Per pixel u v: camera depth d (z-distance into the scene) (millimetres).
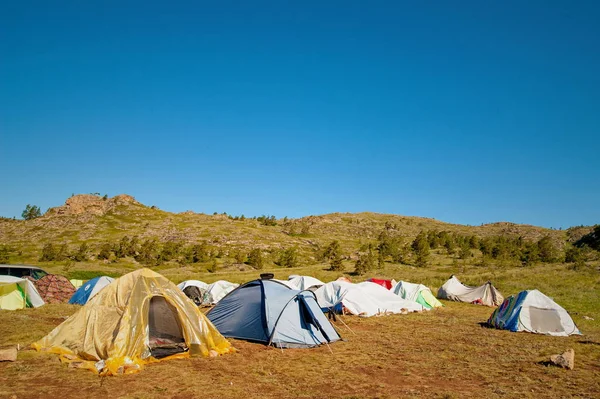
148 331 12008
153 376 10367
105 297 12586
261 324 14953
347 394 9531
